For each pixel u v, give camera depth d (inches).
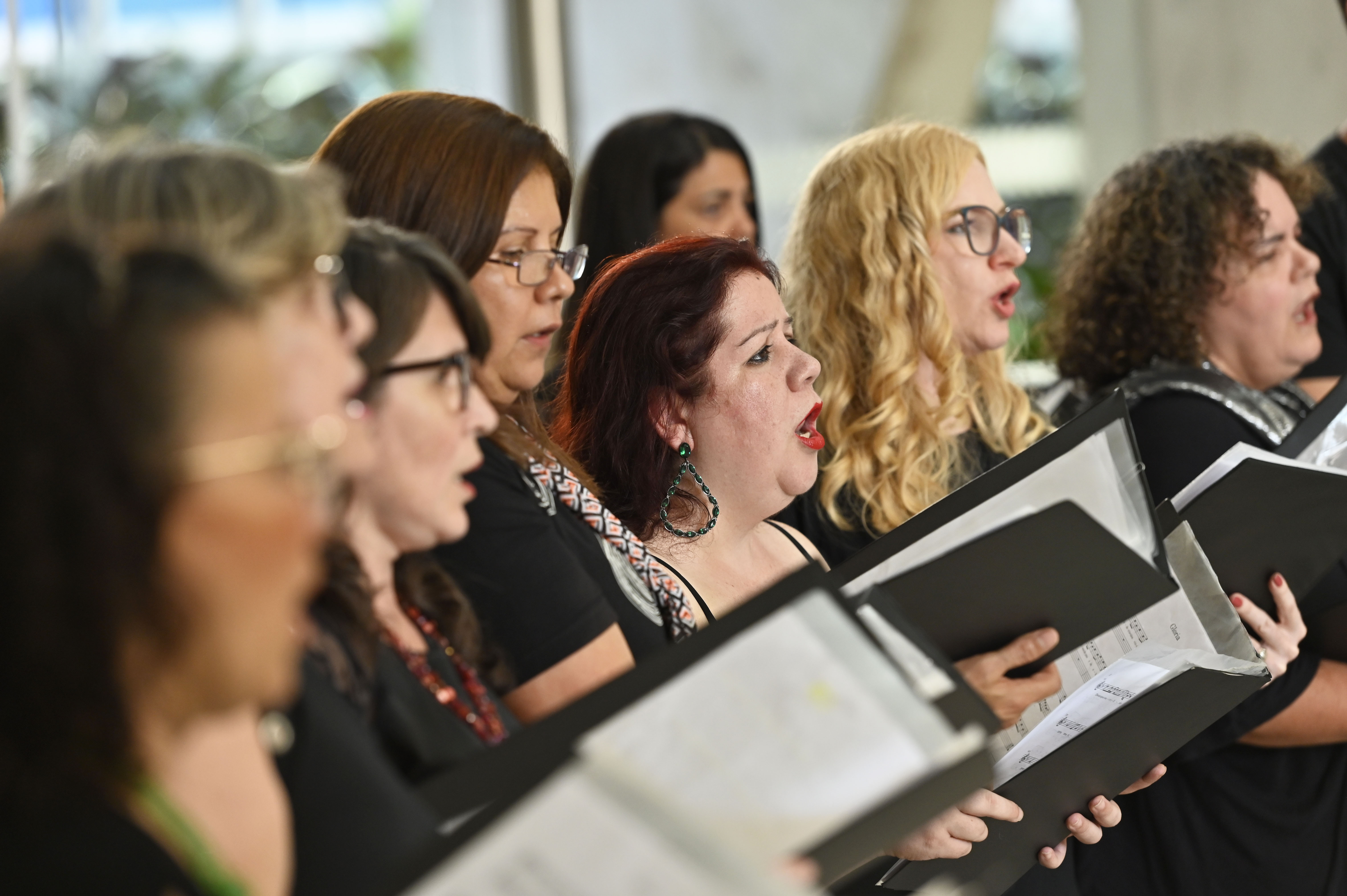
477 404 100.3
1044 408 208.4
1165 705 125.6
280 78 378.3
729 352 140.3
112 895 61.2
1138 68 397.7
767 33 381.7
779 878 59.1
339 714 82.6
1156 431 181.5
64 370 53.7
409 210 122.9
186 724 60.4
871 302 176.7
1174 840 173.5
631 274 144.4
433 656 102.3
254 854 70.4
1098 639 136.5
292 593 59.1
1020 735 135.0
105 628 55.1
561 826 59.6
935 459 176.7
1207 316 192.5
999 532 107.3
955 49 386.9
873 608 96.1
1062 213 414.3
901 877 128.6
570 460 137.1
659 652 81.2
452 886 59.3
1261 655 135.1
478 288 125.3
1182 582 135.8
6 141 250.7
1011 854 134.1
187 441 55.4
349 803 79.0
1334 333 226.4
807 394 143.9
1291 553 151.8
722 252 143.3
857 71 384.8
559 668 115.0
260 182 78.3
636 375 141.6
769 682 77.3
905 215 179.6
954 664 113.9
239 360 57.0
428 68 387.9
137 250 57.9
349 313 84.3
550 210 130.0
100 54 354.3
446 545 114.9
